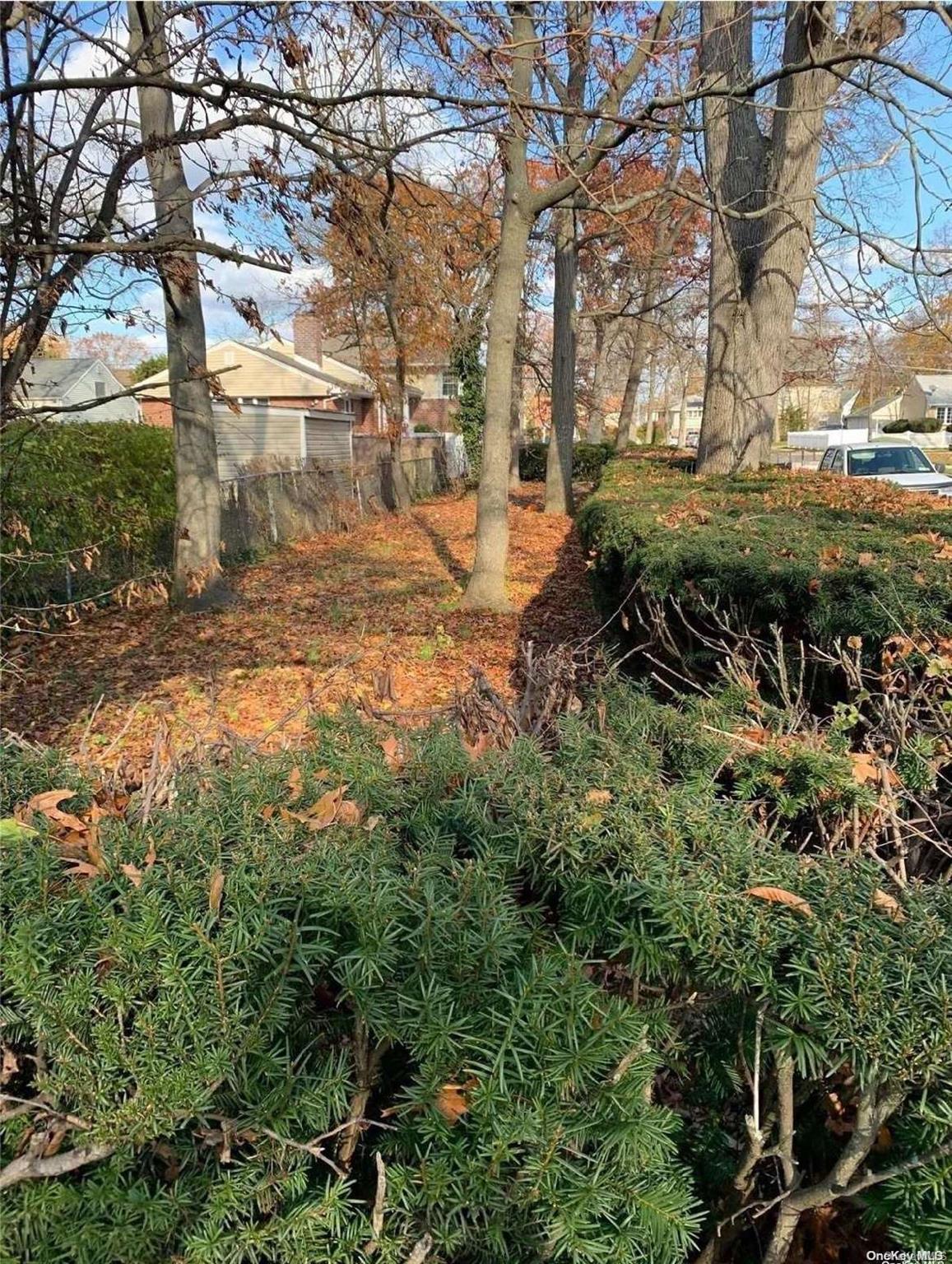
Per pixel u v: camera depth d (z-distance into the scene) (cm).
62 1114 125
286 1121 129
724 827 157
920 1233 122
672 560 404
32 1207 125
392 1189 133
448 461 3061
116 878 141
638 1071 133
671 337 1953
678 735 208
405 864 147
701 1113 166
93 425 1048
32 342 341
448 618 897
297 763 196
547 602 964
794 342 1396
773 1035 128
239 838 153
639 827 150
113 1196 126
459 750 193
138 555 1119
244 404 2125
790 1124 140
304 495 1694
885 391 1284
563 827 149
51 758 210
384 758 198
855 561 362
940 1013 114
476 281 1741
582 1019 129
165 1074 121
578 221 1761
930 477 1287
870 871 147
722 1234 158
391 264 587
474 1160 127
